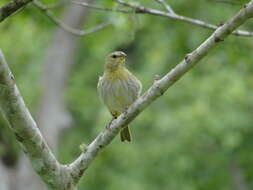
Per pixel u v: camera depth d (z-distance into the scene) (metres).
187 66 6.07
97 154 6.50
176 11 15.65
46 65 16.41
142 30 17.36
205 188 16.47
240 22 5.84
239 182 16.16
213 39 5.94
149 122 17.34
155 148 16.95
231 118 15.32
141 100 6.31
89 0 15.79
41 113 15.99
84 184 17.89
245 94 15.26
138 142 17.70
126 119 6.37
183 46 16.36
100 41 16.47
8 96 5.71
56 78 16.30
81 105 19.42
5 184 14.73
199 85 15.93
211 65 16.36
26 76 17.58
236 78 15.44
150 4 14.78
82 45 18.61
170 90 16.77
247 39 13.63
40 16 14.34
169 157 16.78
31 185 15.38
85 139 19.33
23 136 5.97
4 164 15.68
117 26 11.64
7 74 5.63
